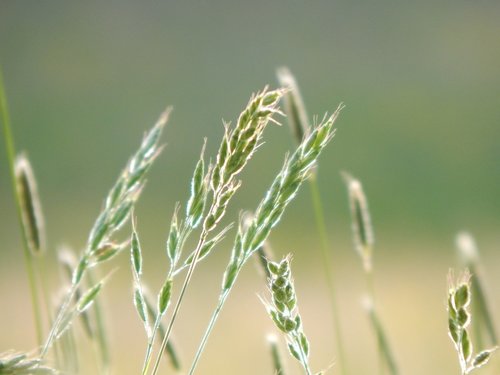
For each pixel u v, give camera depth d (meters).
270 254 0.68
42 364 0.59
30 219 0.76
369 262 0.86
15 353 0.59
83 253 0.64
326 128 0.60
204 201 0.60
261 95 0.60
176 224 0.61
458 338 0.59
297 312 0.60
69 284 0.75
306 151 0.60
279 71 0.82
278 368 0.72
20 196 0.76
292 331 0.60
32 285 0.75
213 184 0.60
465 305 0.59
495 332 0.81
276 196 0.60
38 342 0.75
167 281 0.60
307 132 0.61
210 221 0.60
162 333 0.74
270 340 0.72
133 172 0.64
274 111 0.60
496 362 0.79
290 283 0.60
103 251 0.64
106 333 0.77
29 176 0.76
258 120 0.60
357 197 0.85
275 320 0.60
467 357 0.59
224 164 0.60
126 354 1.91
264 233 0.60
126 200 0.64
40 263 0.76
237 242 0.60
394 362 0.85
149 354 0.60
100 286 0.64
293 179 0.60
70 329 0.73
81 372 0.73
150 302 0.74
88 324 0.76
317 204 0.87
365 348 1.95
